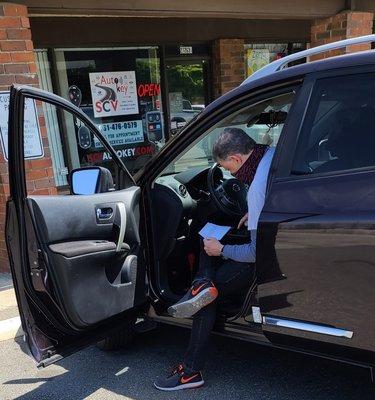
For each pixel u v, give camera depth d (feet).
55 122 21.29
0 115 14.25
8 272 16.22
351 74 7.37
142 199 10.05
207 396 9.24
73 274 8.25
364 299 6.82
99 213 8.89
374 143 7.09
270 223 7.63
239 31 25.79
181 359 10.71
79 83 21.74
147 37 23.00
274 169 7.86
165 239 10.11
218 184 10.84
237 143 8.89
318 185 7.33
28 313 8.35
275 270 7.66
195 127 9.27
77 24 20.76
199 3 18.49
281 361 10.22
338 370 9.74
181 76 24.99
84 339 9.04
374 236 6.61
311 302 7.36
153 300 10.04
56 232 8.14
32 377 10.52
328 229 7.04
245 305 8.49
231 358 10.46
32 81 14.80
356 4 22.12
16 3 14.55
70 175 9.70
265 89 8.29
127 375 10.23
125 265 9.30
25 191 8.02
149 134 24.31
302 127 7.70
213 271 9.26
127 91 23.25
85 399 9.55
